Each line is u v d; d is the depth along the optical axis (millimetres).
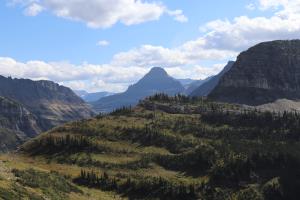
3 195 89188
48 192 114250
